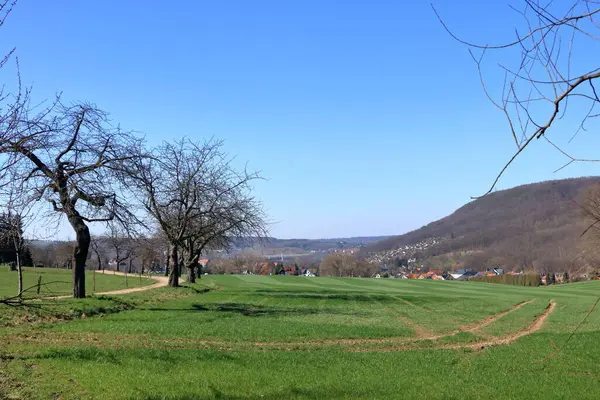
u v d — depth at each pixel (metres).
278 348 20.20
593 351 20.09
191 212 46.38
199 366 15.50
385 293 53.28
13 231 9.94
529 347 21.33
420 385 14.41
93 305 27.09
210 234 51.38
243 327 24.42
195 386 12.78
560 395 13.60
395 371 16.38
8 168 9.14
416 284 73.38
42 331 20.33
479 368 17.22
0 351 15.51
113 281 56.41
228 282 68.75
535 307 39.34
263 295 45.66
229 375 14.42
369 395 13.06
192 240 54.75
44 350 16.02
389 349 21.09
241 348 19.75
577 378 15.78
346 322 28.52
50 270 64.25
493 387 14.41
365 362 17.78
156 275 80.25
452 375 15.98
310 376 15.02
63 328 21.17
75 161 23.53
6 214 9.62
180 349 18.47
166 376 13.75
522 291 60.69
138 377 13.23
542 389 14.26
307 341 22.05
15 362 14.03
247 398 12.09
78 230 28.45
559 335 24.31
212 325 24.45
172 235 46.25
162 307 31.75
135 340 19.70
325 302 40.97
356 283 72.69
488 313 34.97
